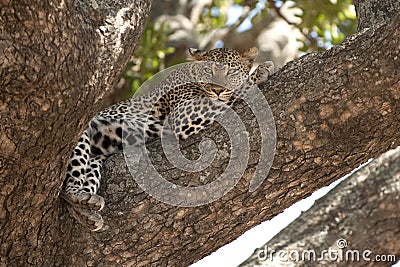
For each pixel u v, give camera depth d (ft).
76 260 28.76
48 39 23.43
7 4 22.68
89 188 29.32
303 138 27.86
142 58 50.24
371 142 27.68
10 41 23.08
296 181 28.25
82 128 25.71
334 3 51.93
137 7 27.32
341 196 21.50
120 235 28.68
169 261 29.04
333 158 27.94
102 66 25.43
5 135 24.52
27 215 26.86
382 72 26.84
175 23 56.13
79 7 25.67
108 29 26.02
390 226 20.63
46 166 25.70
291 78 28.91
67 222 28.58
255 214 28.68
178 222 28.55
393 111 26.94
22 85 23.54
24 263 28.25
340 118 27.43
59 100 24.21
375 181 21.24
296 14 52.39
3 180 25.63
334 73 27.76
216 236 28.86
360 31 30.12
